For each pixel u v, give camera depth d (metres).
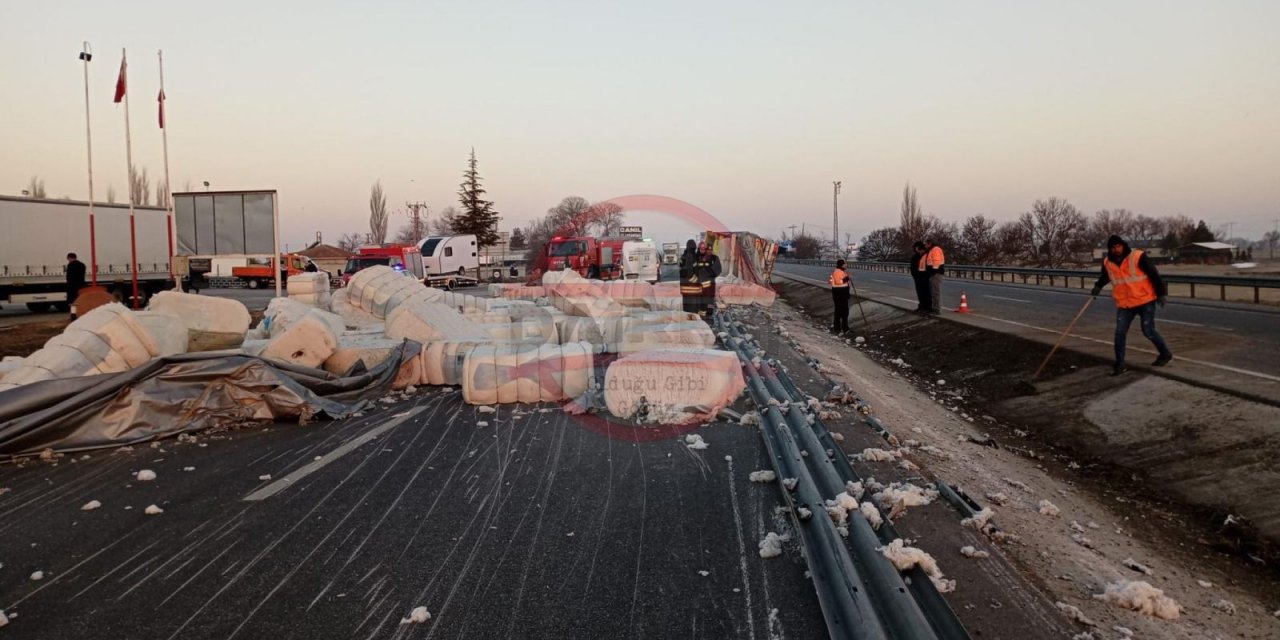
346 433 8.45
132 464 7.24
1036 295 28.53
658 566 4.77
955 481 7.27
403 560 4.87
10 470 7.07
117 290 30.36
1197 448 8.49
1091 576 5.31
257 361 8.98
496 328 12.80
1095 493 8.25
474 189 65.75
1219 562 6.36
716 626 3.99
